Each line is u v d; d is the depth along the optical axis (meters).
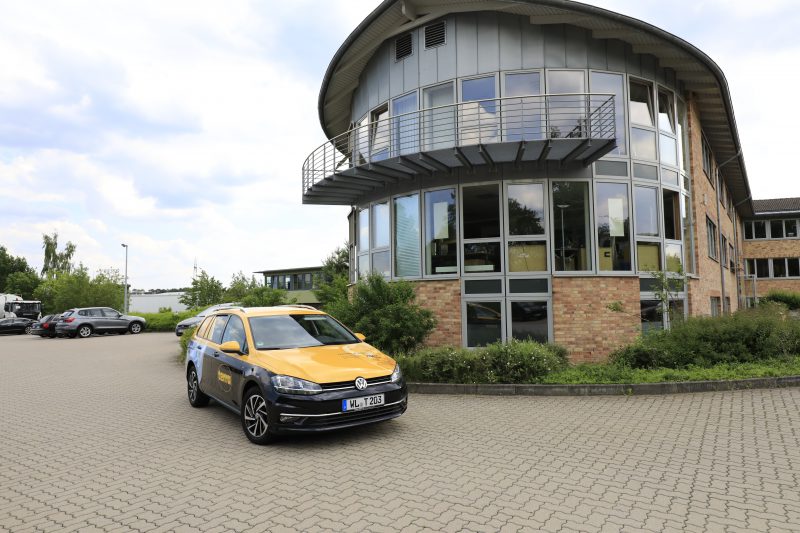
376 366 6.24
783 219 34.28
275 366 6.01
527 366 8.88
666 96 13.68
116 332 30.12
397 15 13.14
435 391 8.77
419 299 12.84
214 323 8.16
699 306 13.91
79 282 38.78
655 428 6.20
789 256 33.88
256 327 6.96
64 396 9.70
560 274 11.82
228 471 5.10
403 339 10.23
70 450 6.04
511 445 5.68
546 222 12.06
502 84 12.41
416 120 13.33
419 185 13.20
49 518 4.08
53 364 15.16
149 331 32.88
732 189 25.20
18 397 9.68
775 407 6.98
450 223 12.81
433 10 12.97
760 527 3.59
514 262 12.19
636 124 12.76
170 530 3.80
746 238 34.88
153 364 14.62
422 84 13.26
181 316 33.31
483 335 12.24
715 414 6.75
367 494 4.37
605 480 4.56
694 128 14.84
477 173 12.52
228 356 6.95
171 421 7.40
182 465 5.34
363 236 15.22
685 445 5.50
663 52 12.76
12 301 40.31
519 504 4.08
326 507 4.12
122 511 4.18
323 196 15.34
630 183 12.38
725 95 14.71
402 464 5.14
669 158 13.49
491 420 6.83
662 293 10.91
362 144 15.37
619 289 11.93
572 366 10.34
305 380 5.75
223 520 3.94
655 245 12.70
